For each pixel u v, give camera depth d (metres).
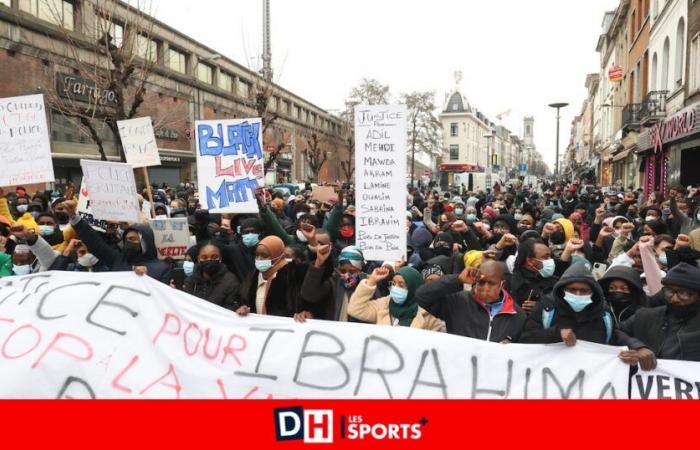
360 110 5.06
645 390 3.43
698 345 3.41
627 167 36.88
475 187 39.97
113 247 5.57
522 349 3.58
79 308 3.73
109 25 14.61
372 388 3.62
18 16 18.73
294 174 50.88
